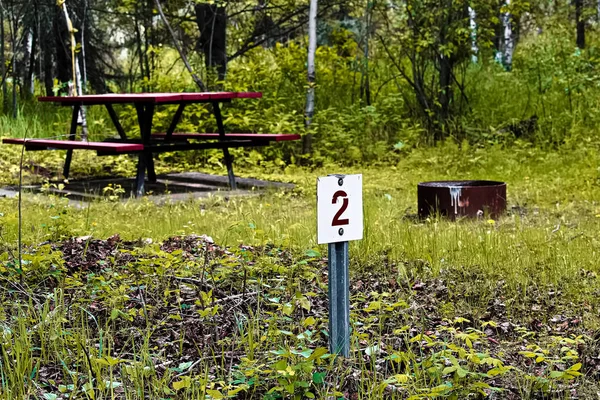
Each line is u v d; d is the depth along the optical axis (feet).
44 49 72.49
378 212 33.35
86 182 47.78
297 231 26.91
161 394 13.62
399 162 53.78
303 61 64.69
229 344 16.12
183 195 41.39
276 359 14.52
